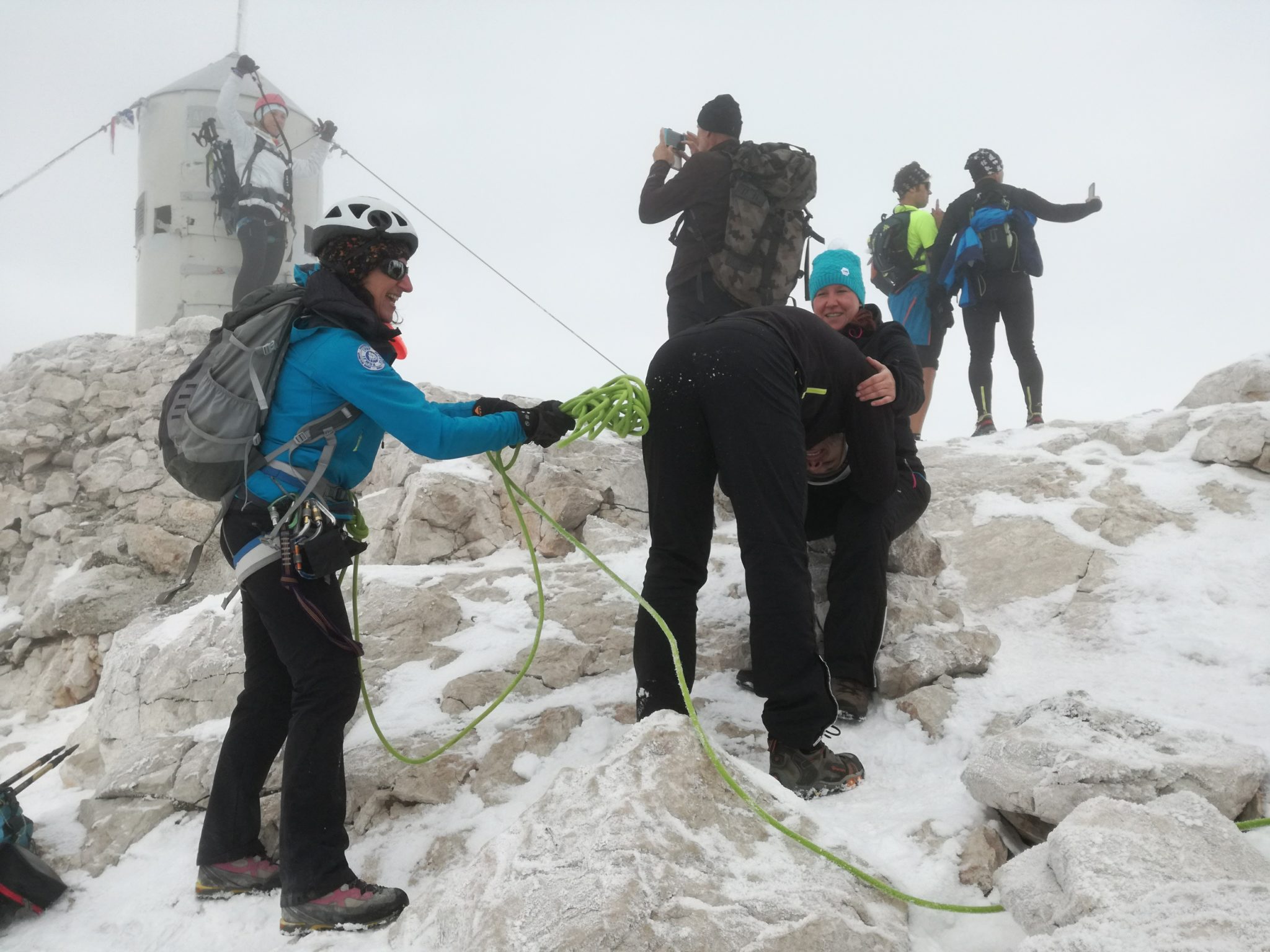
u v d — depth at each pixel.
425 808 3.15
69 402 7.18
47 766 3.32
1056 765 2.73
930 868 2.60
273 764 3.35
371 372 2.74
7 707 6.08
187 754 3.58
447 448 2.79
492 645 3.88
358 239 2.87
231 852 2.94
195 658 4.06
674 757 2.61
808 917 2.23
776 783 2.74
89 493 6.79
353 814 3.19
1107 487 4.83
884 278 7.24
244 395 2.74
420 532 4.79
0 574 6.88
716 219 4.78
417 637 3.94
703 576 3.13
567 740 3.41
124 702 4.28
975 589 4.36
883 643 3.69
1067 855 2.30
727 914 2.23
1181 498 4.62
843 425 3.24
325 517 2.75
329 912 2.64
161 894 3.02
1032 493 4.95
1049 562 4.39
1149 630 3.87
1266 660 3.55
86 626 6.11
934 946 2.34
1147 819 2.42
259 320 2.78
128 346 7.51
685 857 2.36
